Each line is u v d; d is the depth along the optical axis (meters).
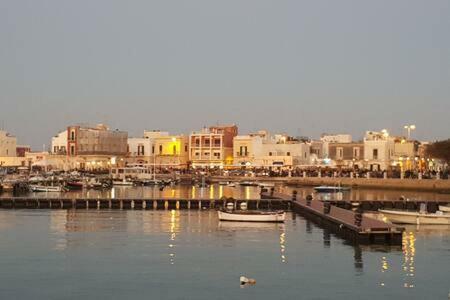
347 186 164.88
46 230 69.12
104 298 40.91
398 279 45.75
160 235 65.69
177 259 52.50
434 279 45.75
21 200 97.00
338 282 44.81
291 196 111.56
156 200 97.06
